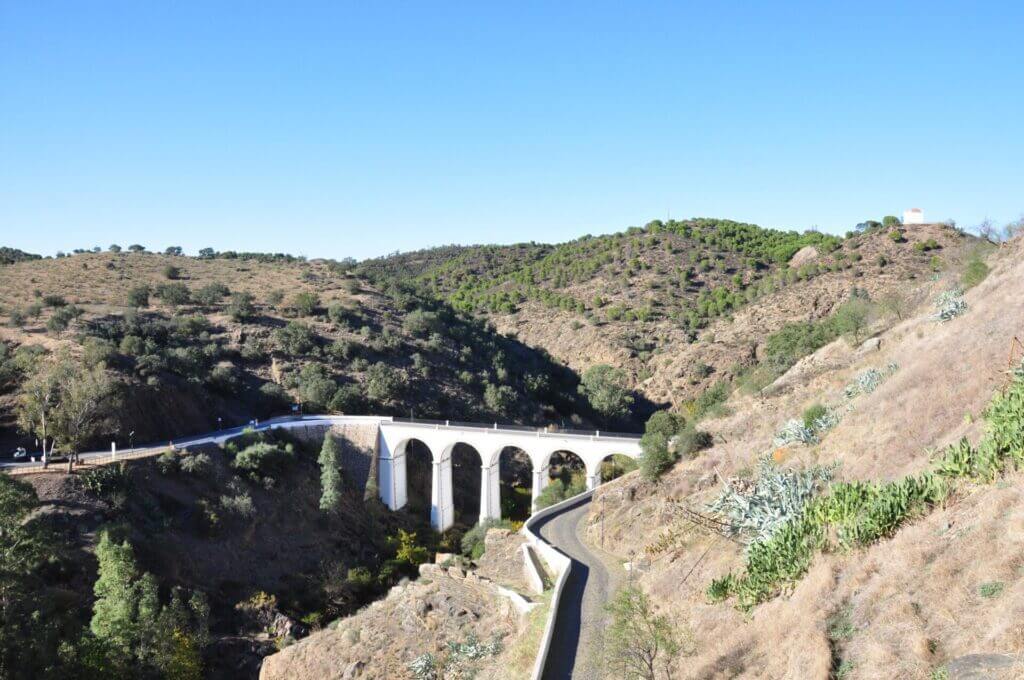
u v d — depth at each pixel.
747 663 15.91
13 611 31.08
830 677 12.90
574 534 38.84
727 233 167.00
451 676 26.94
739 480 30.27
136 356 70.12
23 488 33.66
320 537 59.78
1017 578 11.93
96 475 48.47
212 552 50.59
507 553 38.19
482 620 31.52
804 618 15.40
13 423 56.06
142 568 43.19
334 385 79.50
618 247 164.50
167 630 34.97
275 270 126.25
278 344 86.50
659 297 135.50
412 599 35.22
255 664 41.88
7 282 97.44
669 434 49.12
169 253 141.25
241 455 60.41
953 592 12.60
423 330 104.12
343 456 70.44
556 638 23.77
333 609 50.75
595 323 130.38
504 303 150.88
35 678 28.41
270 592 50.09
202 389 71.56
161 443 61.59
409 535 64.06
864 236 121.69
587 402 103.06
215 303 98.06
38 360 63.81
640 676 17.89
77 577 40.84
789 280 118.56
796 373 48.03
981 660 10.51
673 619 21.31
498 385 95.75
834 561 16.98
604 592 28.17
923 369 28.05
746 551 22.20
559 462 84.69
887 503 16.86
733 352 102.44
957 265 51.75
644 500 37.91
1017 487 14.22
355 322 100.50
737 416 42.84
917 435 22.48
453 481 78.94
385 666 30.98
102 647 31.61
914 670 11.46
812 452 28.61
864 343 45.53
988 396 21.39
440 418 83.44
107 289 99.31
